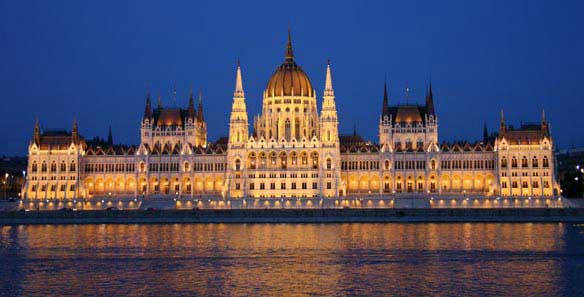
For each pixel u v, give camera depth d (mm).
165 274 133375
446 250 161625
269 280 127125
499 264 142125
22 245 175875
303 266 141250
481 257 151125
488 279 126750
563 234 192750
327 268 138750
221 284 123812
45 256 156375
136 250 165125
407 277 129125
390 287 120688
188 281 126625
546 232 198375
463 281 125312
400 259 149125
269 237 190500
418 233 198250
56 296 115125
